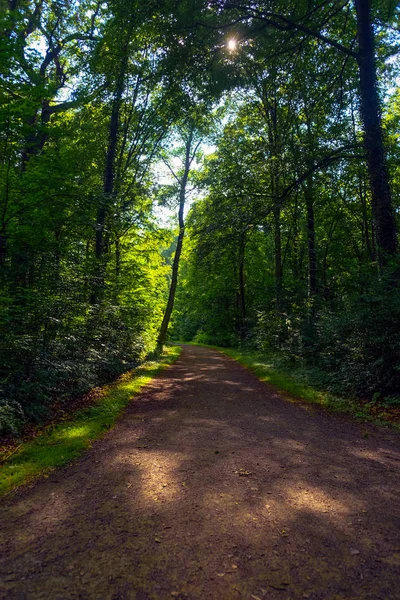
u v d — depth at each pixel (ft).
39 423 20.42
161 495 12.22
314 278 52.24
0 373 22.26
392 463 15.10
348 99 43.75
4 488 12.80
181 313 141.49
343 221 65.77
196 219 59.77
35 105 25.09
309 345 41.70
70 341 29.76
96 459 15.79
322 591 7.60
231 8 32.81
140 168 57.11
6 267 27.12
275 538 9.55
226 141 62.90
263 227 51.60
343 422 21.80
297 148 40.78
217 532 9.87
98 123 51.47
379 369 25.16
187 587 7.74
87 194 31.32
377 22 37.68
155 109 53.06
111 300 41.42
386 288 27.07
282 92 53.78
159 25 32.55
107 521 10.55
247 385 36.47
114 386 32.50
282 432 19.76
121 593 7.58
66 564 8.56
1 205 26.68
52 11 48.42
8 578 8.08
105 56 43.68
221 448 17.07
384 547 9.16
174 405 26.84
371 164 32.40
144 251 57.52
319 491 12.44
